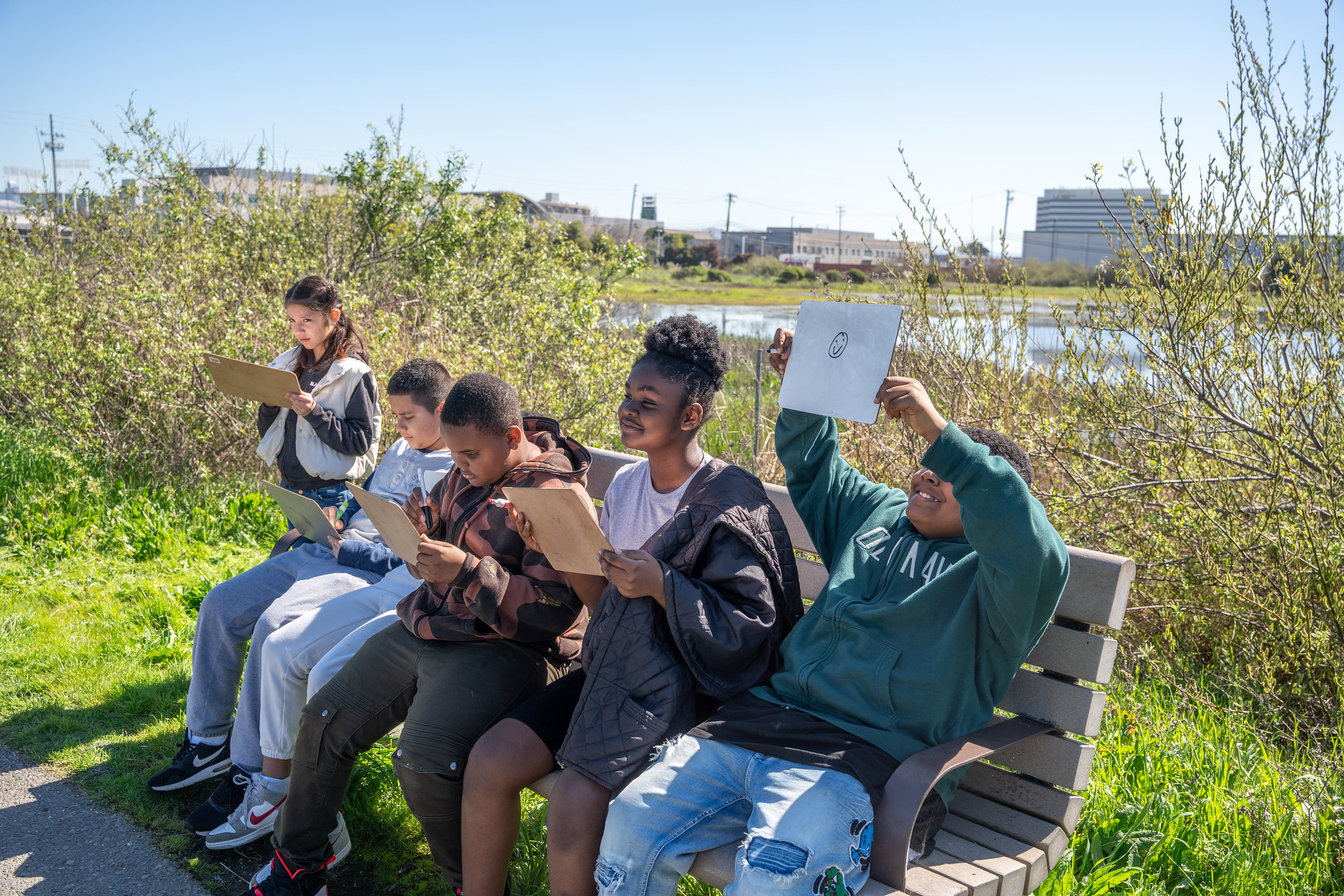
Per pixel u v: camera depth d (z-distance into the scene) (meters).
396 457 3.45
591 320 7.18
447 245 9.60
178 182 9.64
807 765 2.15
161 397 6.33
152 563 5.23
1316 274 3.93
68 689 3.95
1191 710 3.56
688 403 2.51
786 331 2.66
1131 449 4.43
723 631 2.30
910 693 2.21
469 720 2.47
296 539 3.52
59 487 5.92
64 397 6.70
